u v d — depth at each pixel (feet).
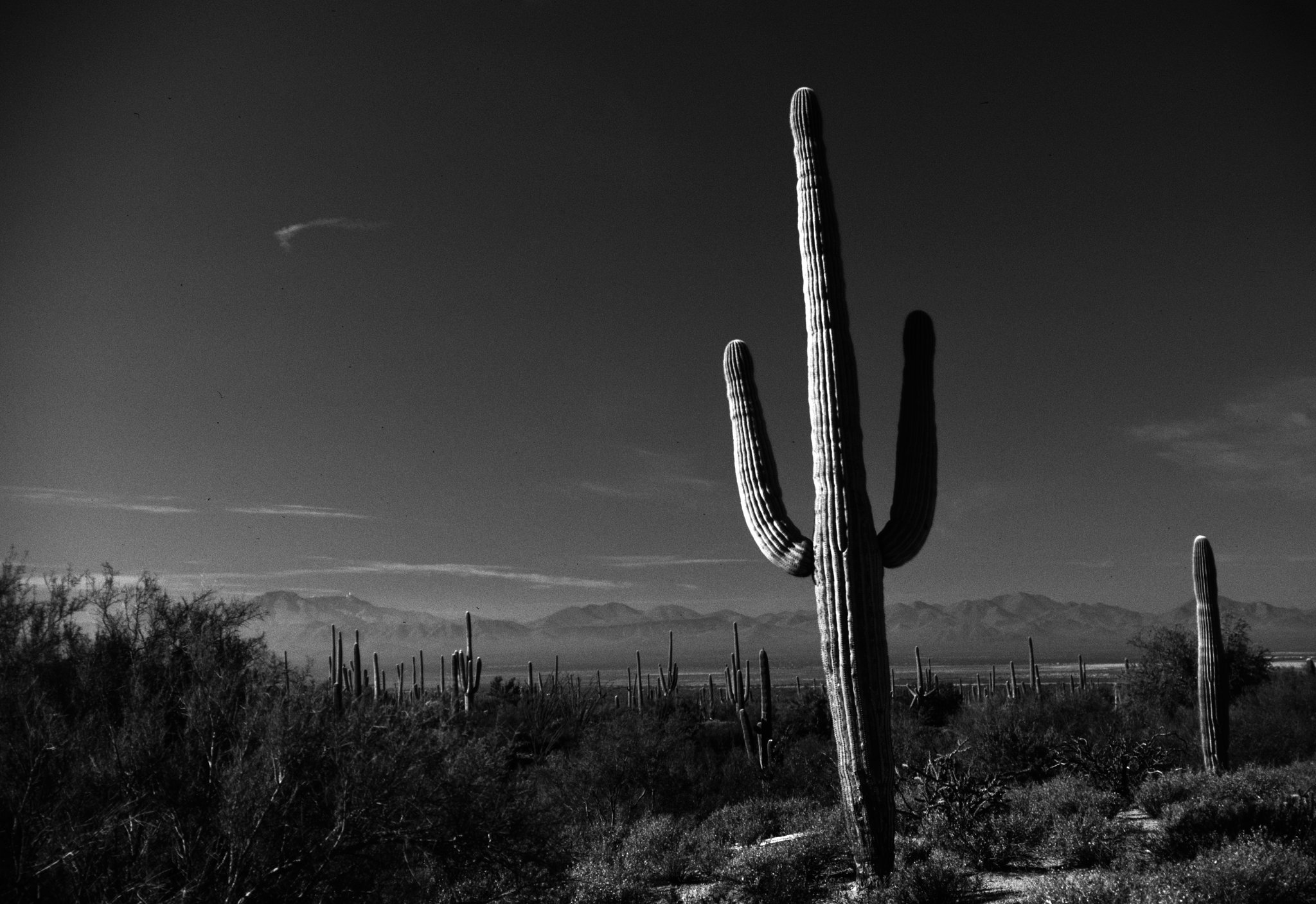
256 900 20.71
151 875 19.49
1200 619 49.90
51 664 25.29
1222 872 23.58
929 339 32.37
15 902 18.63
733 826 46.01
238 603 27.84
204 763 22.38
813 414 30.76
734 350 34.32
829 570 29.60
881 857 28.30
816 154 32.55
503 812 24.66
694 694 187.52
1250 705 74.59
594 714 76.48
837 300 31.14
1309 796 33.06
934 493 31.01
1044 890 25.82
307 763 22.31
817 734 90.17
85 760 21.12
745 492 33.12
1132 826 35.09
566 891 27.09
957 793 36.35
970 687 173.37
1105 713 69.62
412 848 23.27
